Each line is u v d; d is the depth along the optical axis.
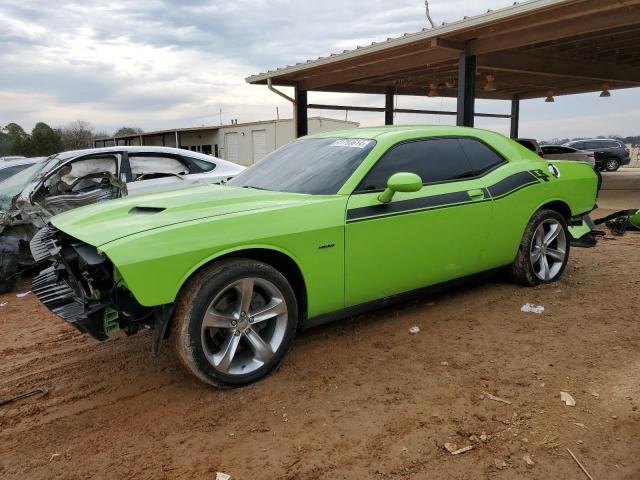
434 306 4.65
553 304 4.64
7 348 4.26
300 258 3.40
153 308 3.10
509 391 3.12
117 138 48.09
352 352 3.73
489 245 4.57
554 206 5.39
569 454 2.52
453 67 14.59
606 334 3.95
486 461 2.49
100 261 2.88
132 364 3.73
